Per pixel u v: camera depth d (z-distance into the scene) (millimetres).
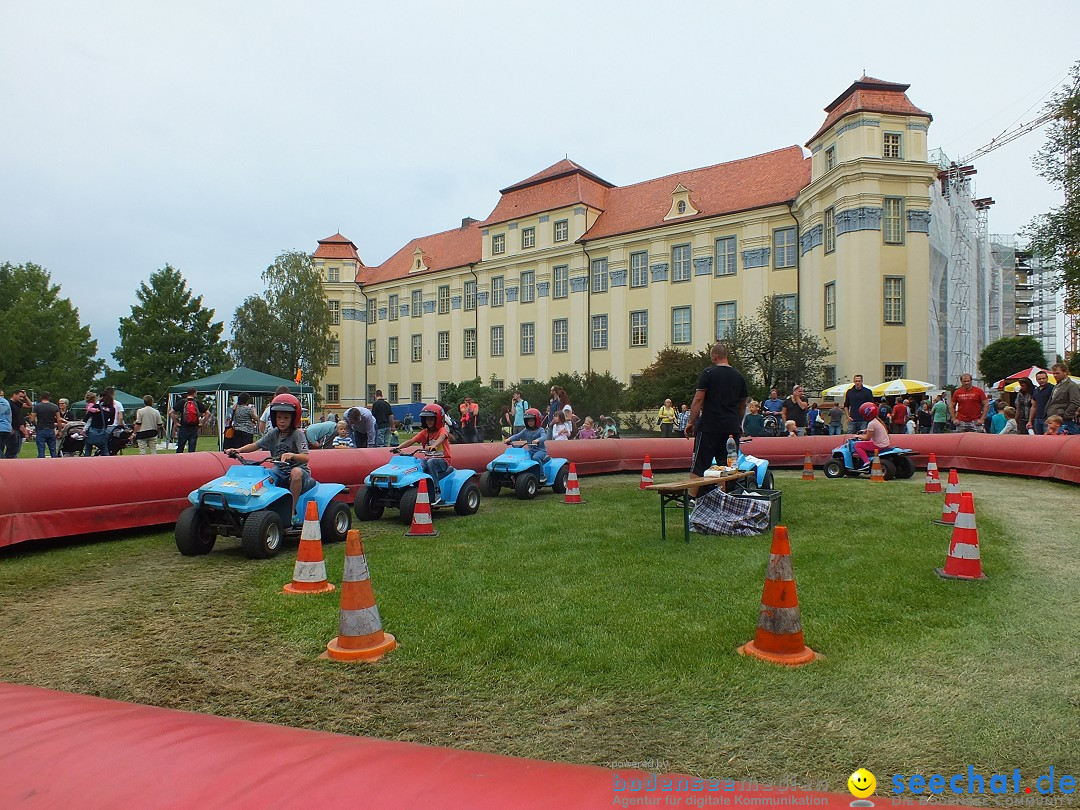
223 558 6375
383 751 1619
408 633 4133
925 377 26062
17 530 6582
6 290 48312
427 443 8789
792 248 32125
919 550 6156
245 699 3277
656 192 40312
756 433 17016
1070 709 3027
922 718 2961
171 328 52406
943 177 35688
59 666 3705
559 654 3754
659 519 8250
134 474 7668
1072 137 20797
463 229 54531
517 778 1475
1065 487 10961
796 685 3307
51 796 1401
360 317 56656
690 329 35812
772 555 3725
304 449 6965
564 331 41531
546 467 11039
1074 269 21016
